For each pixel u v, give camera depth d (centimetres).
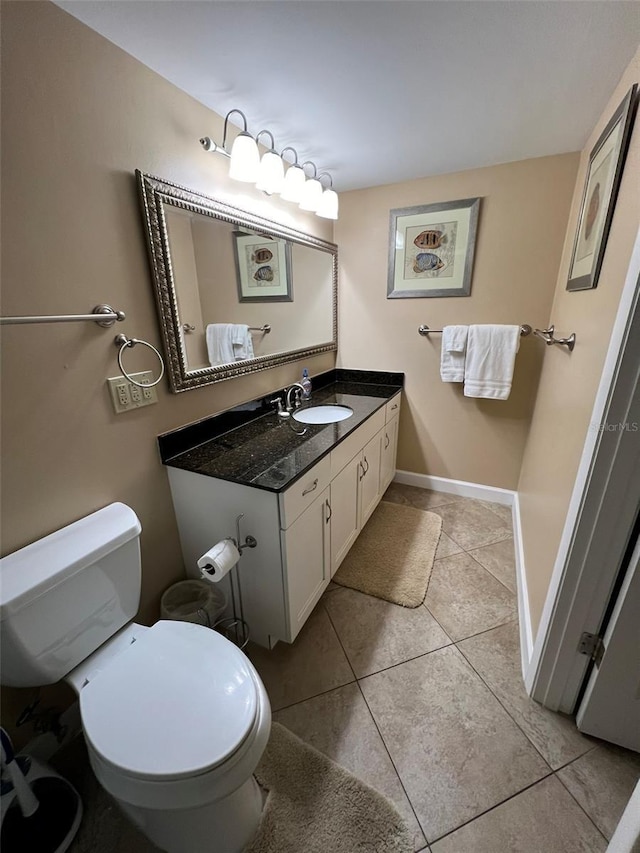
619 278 97
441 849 93
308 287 220
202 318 146
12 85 83
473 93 131
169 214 126
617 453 91
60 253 97
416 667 141
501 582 183
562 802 102
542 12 94
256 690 91
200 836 89
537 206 193
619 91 122
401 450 273
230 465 134
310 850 93
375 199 227
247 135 135
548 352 198
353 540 198
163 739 80
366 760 112
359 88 127
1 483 92
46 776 101
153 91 116
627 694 106
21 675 90
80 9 90
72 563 94
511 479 246
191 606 143
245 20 95
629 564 97
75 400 106
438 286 225
